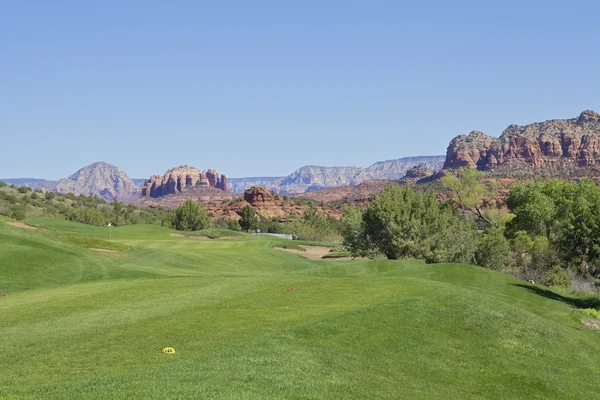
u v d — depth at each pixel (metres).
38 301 19.66
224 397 9.50
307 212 134.88
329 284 23.19
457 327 17.56
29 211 111.44
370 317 17.17
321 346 14.05
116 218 126.75
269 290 21.81
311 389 10.73
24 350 12.86
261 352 12.81
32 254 29.02
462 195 73.62
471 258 47.56
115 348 12.99
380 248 45.38
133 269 29.91
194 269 36.22
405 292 21.05
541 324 19.28
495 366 14.93
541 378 14.48
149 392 9.48
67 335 14.30
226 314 17.08
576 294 34.62
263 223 146.25
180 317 16.59
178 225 107.75
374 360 13.83
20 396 9.18
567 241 40.97
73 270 27.88
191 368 11.26
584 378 15.21
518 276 47.62
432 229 44.12
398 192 44.94
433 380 13.27
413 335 16.23
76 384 10.03
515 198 53.72
